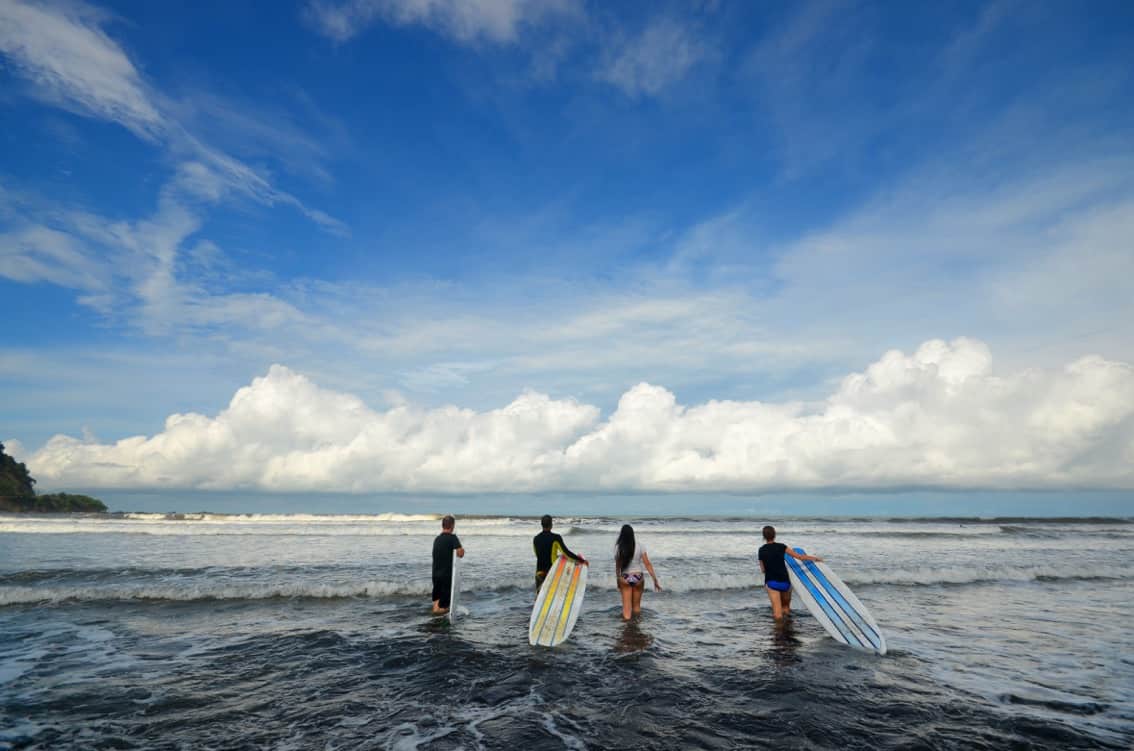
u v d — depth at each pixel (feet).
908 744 16.12
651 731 17.11
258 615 33.78
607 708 19.10
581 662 24.62
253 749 15.96
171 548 67.62
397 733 17.03
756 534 105.60
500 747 15.98
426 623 31.94
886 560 63.98
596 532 105.70
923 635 30.07
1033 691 20.99
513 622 32.32
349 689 21.07
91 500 257.96
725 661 24.90
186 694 20.45
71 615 33.47
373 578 46.42
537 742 16.29
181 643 27.53
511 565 55.52
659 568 54.75
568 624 29.84
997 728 17.33
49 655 25.45
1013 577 50.96
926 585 47.16
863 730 17.15
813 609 31.60
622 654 25.95
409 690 20.99
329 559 58.13
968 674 23.15
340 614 34.19
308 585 40.65
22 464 272.10
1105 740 16.55
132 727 17.48
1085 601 40.60
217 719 18.13
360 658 25.04
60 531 93.56
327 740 16.53
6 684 21.45
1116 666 24.49
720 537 97.86
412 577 47.09
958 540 94.99
